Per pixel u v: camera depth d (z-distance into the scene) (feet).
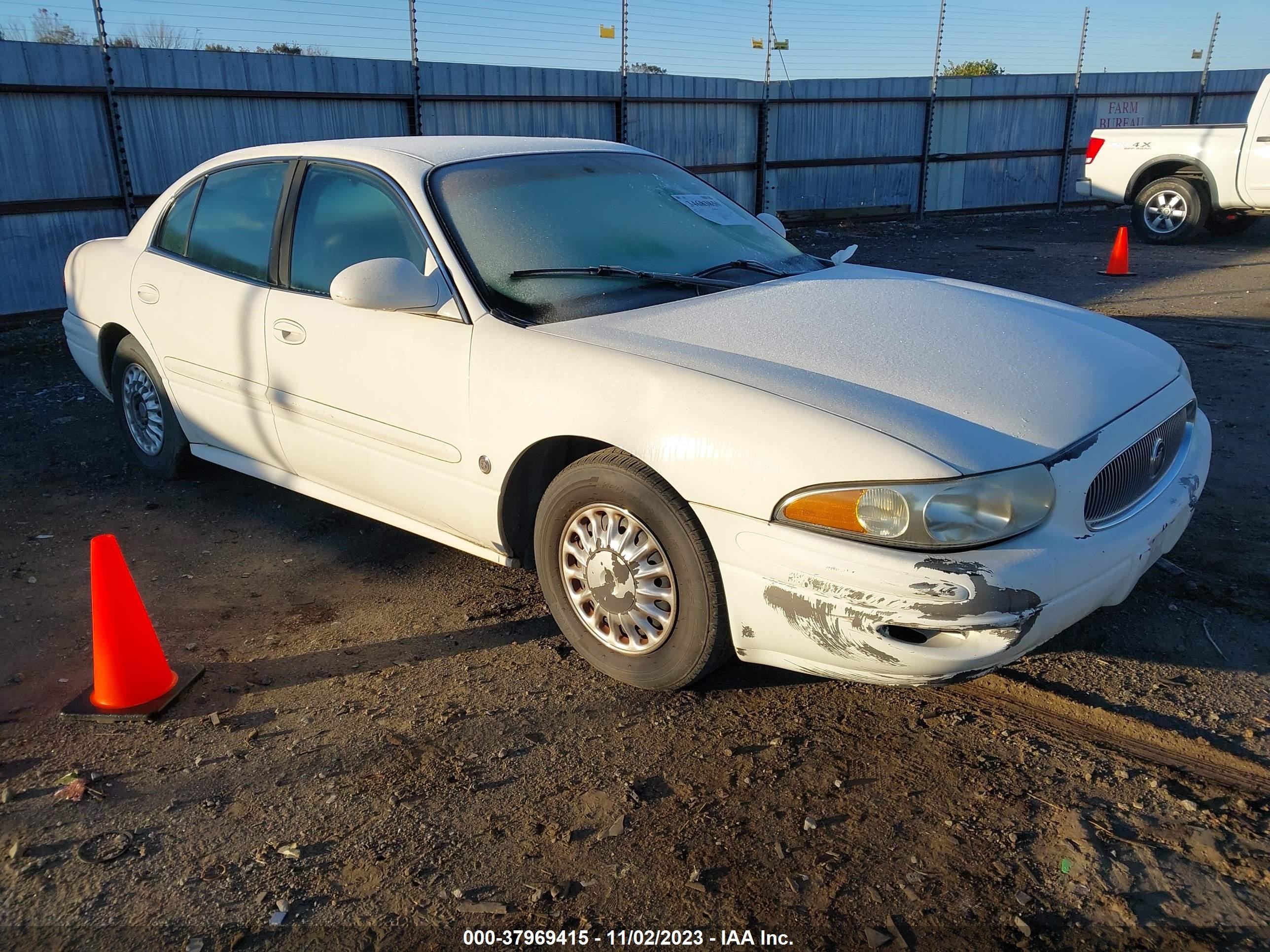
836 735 9.30
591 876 7.57
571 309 10.68
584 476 9.73
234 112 36.42
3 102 30.71
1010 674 10.28
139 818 8.34
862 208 59.21
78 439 19.27
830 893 7.35
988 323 10.55
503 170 12.25
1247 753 8.87
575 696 10.07
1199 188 45.60
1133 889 7.32
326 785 8.73
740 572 8.68
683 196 13.55
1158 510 9.50
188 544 14.23
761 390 8.74
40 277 32.40
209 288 13.74
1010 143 63.52
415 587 12.78
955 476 7.84
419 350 10.97
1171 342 25.18
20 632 11.65
